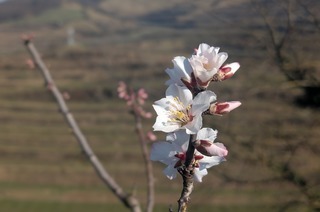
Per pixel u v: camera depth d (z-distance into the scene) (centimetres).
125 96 635
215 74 257
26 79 8938
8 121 7275
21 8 16262
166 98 254
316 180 1342
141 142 588
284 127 1391
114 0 12750
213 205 3262
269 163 1327
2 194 4806
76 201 4656
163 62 5534
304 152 1416
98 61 8650
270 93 1429
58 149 6238
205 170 259
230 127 1377
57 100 577
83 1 15275
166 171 259
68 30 11962
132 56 7012
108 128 6625
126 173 5234
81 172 5491
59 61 9250
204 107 249
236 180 1353
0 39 12581
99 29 11375
